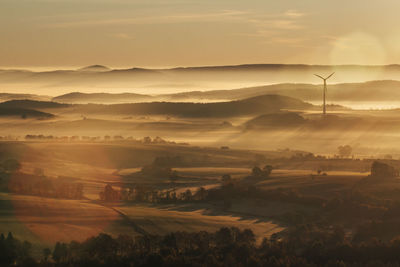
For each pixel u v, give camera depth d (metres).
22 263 191.75
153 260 194.00
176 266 191.62
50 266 190.88
